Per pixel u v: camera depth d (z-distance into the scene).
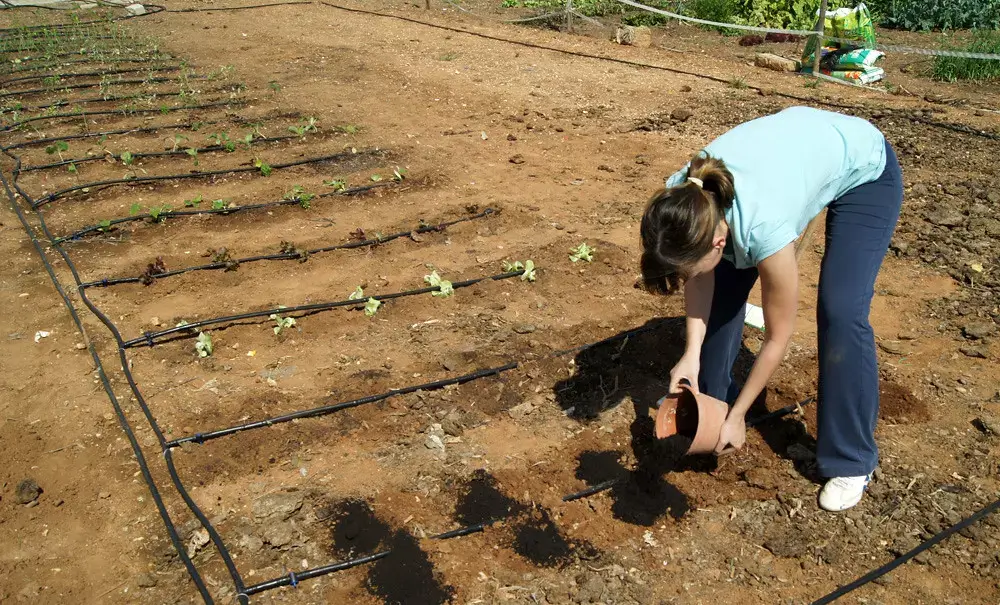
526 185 6.52
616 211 6.03
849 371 3.05
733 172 2.74
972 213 5.72
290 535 3.20
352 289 5.02
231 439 3.73
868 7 13.12
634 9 14.26
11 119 8.15
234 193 6.40
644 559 3.08
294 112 8.30
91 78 9.64
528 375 4.15
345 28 12.34
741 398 3.00
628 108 8.44
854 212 2.98
